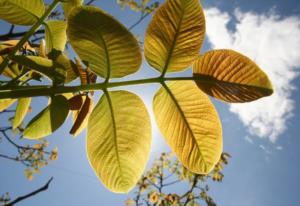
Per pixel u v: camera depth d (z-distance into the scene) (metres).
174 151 0.31
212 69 0.30
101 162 0.31
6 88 0.32
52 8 0.38
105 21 0.28
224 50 0.30
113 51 0.30
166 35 0.30
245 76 0.29
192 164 0.31
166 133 0.32
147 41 0.30
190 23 0.30
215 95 0.30
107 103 0.31
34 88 0.30
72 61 0.35
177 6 0.29
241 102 0.30
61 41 0.40
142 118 0.31
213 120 0.31
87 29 0.28
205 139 0.31
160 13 0.29
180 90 0.31
